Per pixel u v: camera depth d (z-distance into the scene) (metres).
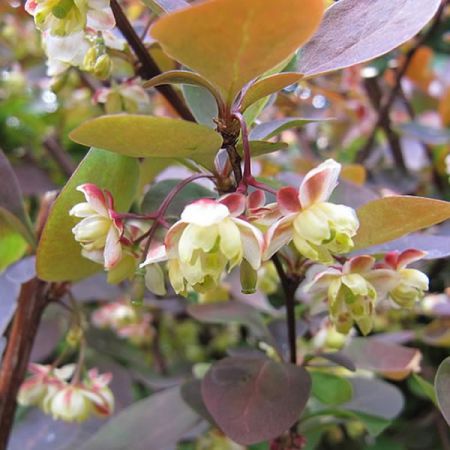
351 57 0.07
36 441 0.12
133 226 0.07
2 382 0.10
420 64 0.18
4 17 0.19
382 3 0.07
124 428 0.10
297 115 0.15
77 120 0.21
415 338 0.14
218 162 0.07
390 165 0.18
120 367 0.15
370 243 0.07
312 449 0.12
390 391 0.11
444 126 0.18
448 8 0.16
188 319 0.18
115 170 0.08
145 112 0.11
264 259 0.06
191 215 0.06
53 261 0.08
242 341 0.16
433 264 0.15
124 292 0.15
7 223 0.10
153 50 0.10
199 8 0.05
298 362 0.11
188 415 0.10
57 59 0.08
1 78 0.19
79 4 0.07
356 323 0.08
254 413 0.08
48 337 0.15
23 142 0.23
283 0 0.05
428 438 0.15
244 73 0.06
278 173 0.13
